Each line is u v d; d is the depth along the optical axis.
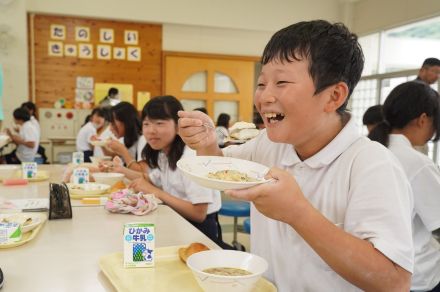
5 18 5.80
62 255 1.16
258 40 7.23
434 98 1.57
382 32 6.50
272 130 0.90
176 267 1.06
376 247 0.76
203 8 6.74
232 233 3.92
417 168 1.45
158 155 2.17
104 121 4.47
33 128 5.13
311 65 0.82
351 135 0.96
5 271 1.03
